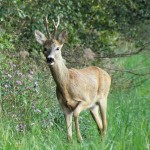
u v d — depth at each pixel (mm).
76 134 19391
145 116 21672
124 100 25625
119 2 31594
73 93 20094
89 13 30766
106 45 31031
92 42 30797
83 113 22156
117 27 32000
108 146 15922
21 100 20562
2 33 24344
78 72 20672
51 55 19609
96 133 19219
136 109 23031
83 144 16234
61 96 20109
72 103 20172
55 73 19859
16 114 20047
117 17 31844
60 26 27453
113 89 29250
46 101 21547
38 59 26031
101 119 21562
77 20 29438
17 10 23984
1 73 21219
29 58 24906
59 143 16422
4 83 20906
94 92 21172
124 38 32562
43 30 26750
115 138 16609
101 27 31281
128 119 20109
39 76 23609
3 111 20078
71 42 28984
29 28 26812
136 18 32219
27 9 26609
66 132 20219
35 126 18734
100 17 31078
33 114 20266
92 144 15953
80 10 30391
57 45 19875
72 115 20453
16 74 21453
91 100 21016
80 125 20828
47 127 19516
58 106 21828
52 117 20578
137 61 38656
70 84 20047
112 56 30891
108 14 31422
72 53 28797
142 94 28641
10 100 20469
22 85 20953
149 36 33312
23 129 18625
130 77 31875
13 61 22688
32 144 16203
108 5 31391
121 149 15211
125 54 31094
